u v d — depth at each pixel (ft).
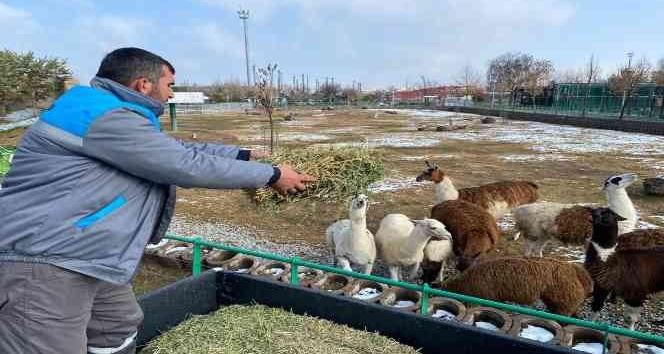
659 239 16.71
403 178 42.47
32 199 5.47
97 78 6.09
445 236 16.78
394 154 60.59
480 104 183.01
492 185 25.12
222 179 5.87
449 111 185.68
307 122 128.36
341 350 8.16
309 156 14.60
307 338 8.50
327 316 9.18
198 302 9.80
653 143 70.85
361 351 8.14
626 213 19.83
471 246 18.17
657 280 14.39
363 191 15.67
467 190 25.04
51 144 5.44
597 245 15.30
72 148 5.41
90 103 5.52
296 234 26.11
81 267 5.53
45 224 5.39
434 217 20.33
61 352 5.69
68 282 5.57
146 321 8.66
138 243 5.93
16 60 100.01
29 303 5.46
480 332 7.59
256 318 9.14
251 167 6.14
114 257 5.72
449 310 14.87
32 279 5.43
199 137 77.87
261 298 9.81
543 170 47.60
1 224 5.53
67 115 5.48
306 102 249.14
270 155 14.53
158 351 8.27
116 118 5.42
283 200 13.79
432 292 10.68
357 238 17.06
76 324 5.79
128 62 6.04
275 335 8.59
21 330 5.52
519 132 92.53
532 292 13.70
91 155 5.47
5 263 5.51
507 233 25.61
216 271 10.25
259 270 18.79
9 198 5.60
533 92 152.56
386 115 160.35
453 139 80.07
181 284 9.32
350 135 88.22
